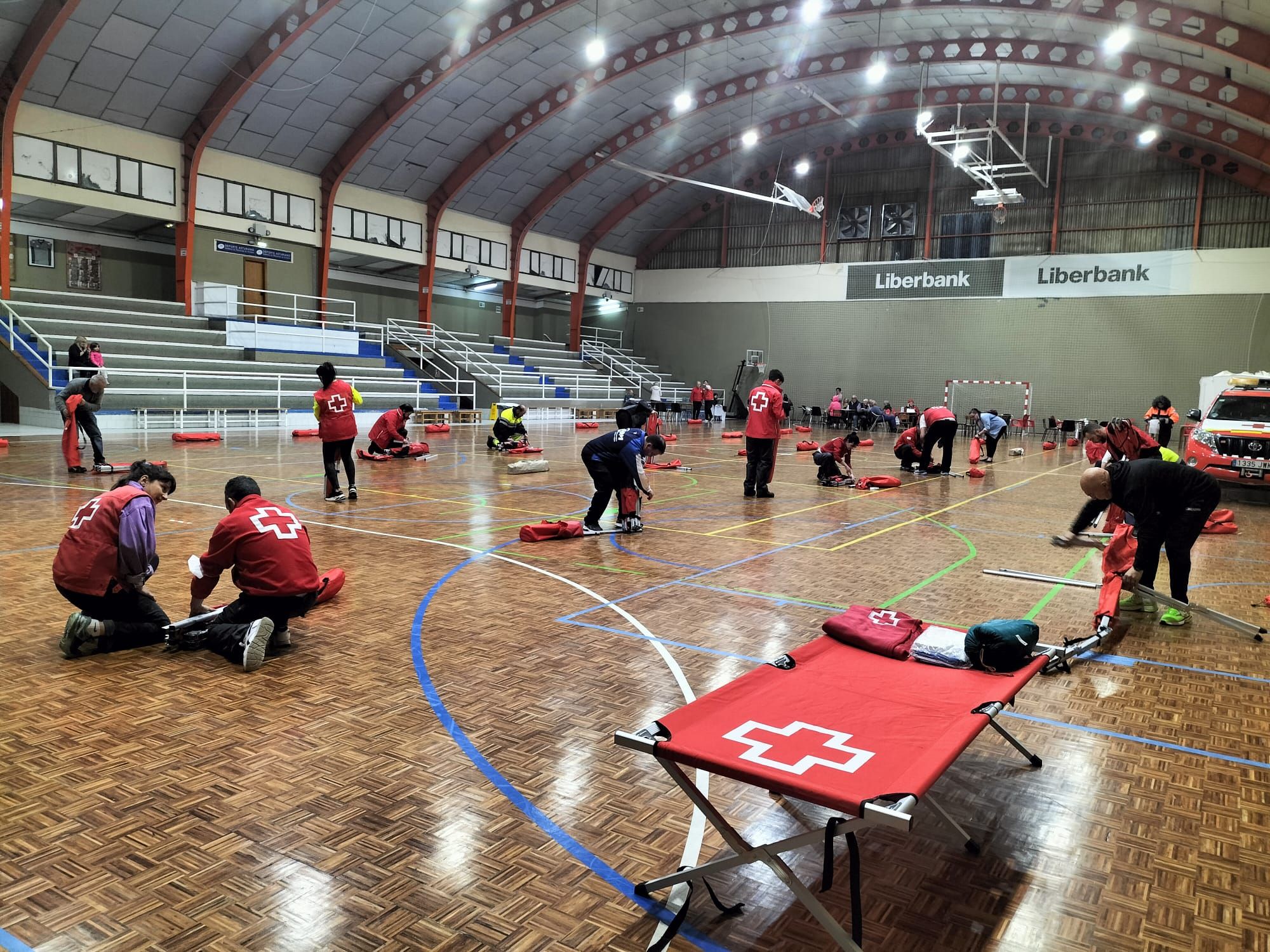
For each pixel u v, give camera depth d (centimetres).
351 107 2247
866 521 934
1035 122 2853
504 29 2025
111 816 273
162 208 2108
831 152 3216
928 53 2325
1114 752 345
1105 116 2688
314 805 284
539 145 2720
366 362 2539
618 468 802
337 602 539
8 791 289
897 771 215
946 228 3073
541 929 221
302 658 431
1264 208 2614
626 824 277
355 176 2525
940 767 213
